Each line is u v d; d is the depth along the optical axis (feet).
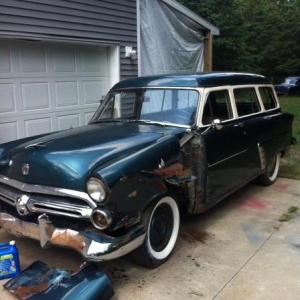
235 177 14.87
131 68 28.07
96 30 24.43
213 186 13.26
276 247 12.51
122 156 10.08
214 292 9.95
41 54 21.95
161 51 31.53
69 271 10.22
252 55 84.58
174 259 11.68
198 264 11.39
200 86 13.47
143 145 10.86
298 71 97.91
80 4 22.99
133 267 11.22
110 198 9.09
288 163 24.00
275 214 15.46
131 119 14.26
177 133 12.25
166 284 10.34
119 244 9.28
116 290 10.05
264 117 17.35
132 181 9.64
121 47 26.73
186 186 11.81
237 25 71.72
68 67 23.76
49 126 23.03
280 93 80.94
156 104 14.01
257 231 13.78
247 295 9.80
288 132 20.15
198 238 13.19
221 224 14.42
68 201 9.83
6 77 20.24
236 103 15.30
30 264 11.41
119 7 26.03
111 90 15.66
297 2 103.91
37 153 10.61
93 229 9.49
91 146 10.77
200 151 12.48
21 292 9.48
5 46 19.98
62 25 22.04
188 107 13.29
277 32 98.94
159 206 11.12
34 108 21.95
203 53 37.29
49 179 10.12
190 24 34.73
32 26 20.36
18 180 10.94
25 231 10.50
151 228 10.85
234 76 15.88
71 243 9.48
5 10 18.97
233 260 11.62
